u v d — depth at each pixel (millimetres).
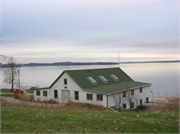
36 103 29094
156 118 14211
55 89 33281
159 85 70438
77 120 13812
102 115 15805
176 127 11969
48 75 138750
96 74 36625
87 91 29359
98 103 28219
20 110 17312
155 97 44500
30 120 13680
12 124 12555
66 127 12289
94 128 12117
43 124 12820
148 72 142875
